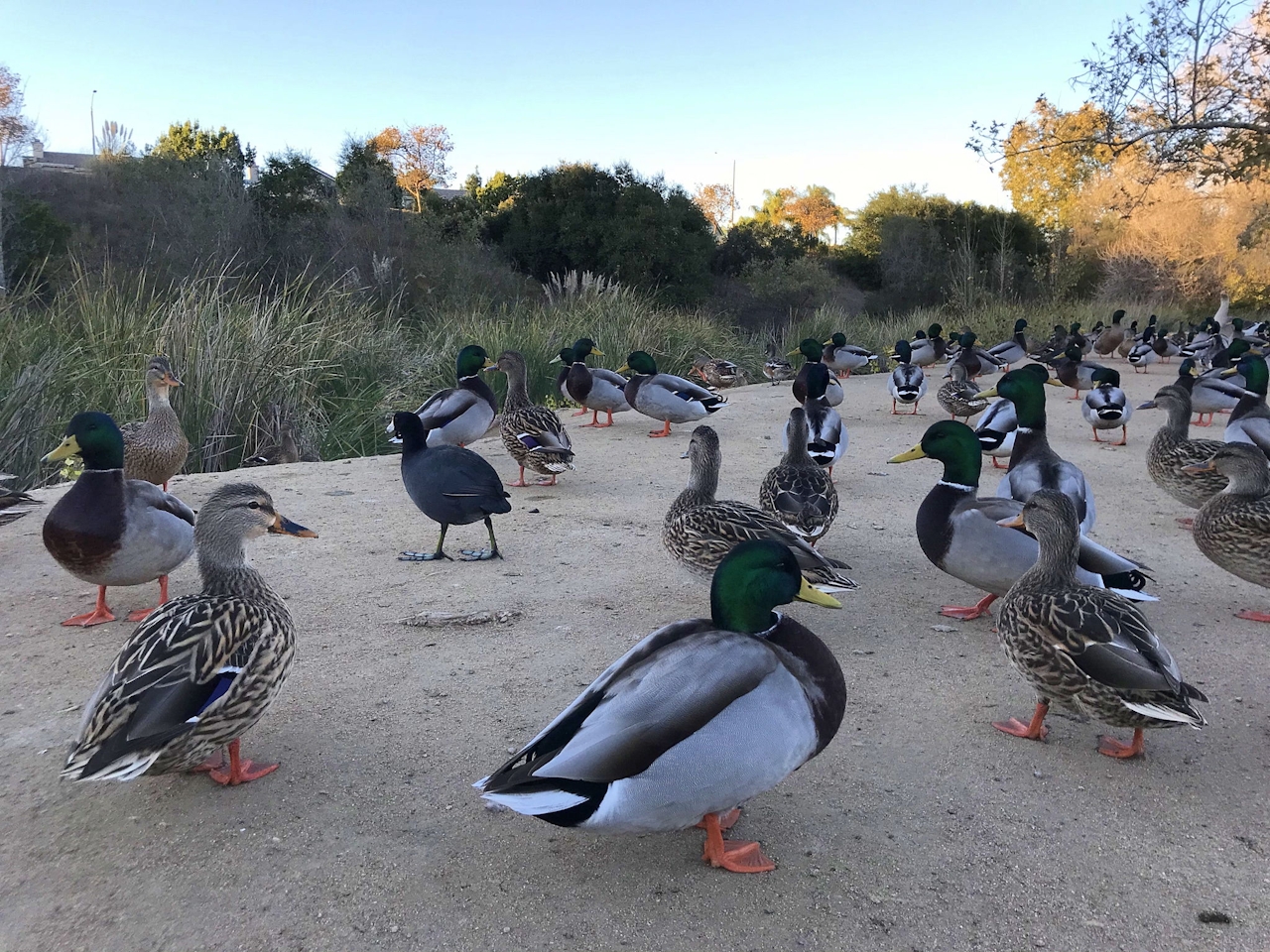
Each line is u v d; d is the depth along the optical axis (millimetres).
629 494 2320
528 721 1123
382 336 3867
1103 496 2398
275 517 1034
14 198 5035
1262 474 1523
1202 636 1425
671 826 776
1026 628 1063
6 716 1124
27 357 2590
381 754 1048
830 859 872
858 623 1470
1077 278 10680
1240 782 1011
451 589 1590
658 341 5094
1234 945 764
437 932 772
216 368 2766
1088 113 5242
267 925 776
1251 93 4855
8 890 816
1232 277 9906
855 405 4297
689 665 771
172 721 838
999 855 879
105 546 1338
